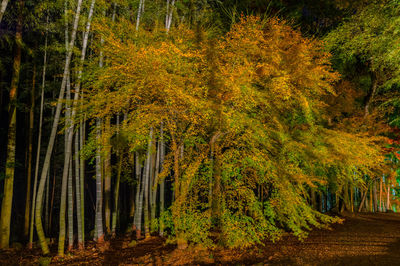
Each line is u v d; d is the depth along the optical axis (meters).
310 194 11.08
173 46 5.63
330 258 6.11
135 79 6.02
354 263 5.72
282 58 6.88
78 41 8.35
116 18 7.87
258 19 6.69
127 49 5.88
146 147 7.59
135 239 8.16
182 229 6.72
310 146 7.45
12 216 10.55
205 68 6.27
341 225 10.21
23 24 7.41
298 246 7.24
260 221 6.60
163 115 6.43
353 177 9.90
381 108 12.42
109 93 6.09
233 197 6.81
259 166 6.52
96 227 8.05
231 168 6.64
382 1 10.05
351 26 10.88
